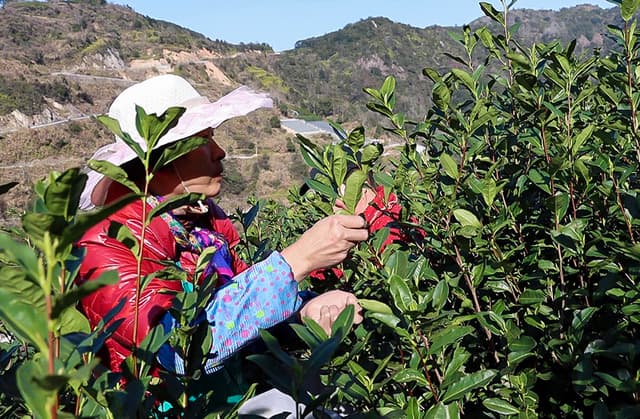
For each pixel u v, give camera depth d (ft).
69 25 316.19
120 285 5.63
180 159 6.79
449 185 7.26
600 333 5.45
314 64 335.67
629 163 7.39
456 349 5.26
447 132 7.67
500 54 8.61
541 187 6.65
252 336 5.61
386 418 4.33
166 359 5.19
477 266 6.40
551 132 7.16
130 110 6.95
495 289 6.64
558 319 6.00
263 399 6.40
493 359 6.80
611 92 7.27
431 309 5.09
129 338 5.49
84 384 3.73
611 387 5.48
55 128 202.18
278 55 352.08
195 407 4.49
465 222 6.61
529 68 7.16
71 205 2.96
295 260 5.89
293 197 12.67
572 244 5.91
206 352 4.65
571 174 6.52
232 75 300.61
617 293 5.47
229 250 7.83
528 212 7.33
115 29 340.59
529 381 5.74
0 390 4.22
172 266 4.35
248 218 9.36
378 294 6.73
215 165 7.09
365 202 7.11
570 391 5.88
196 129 6.64
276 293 5.67
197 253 6.75
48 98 223.51
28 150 184.96
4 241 2.65
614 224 6.89
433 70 8.14
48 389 2.60
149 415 4.71
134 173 6.85
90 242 5.92
